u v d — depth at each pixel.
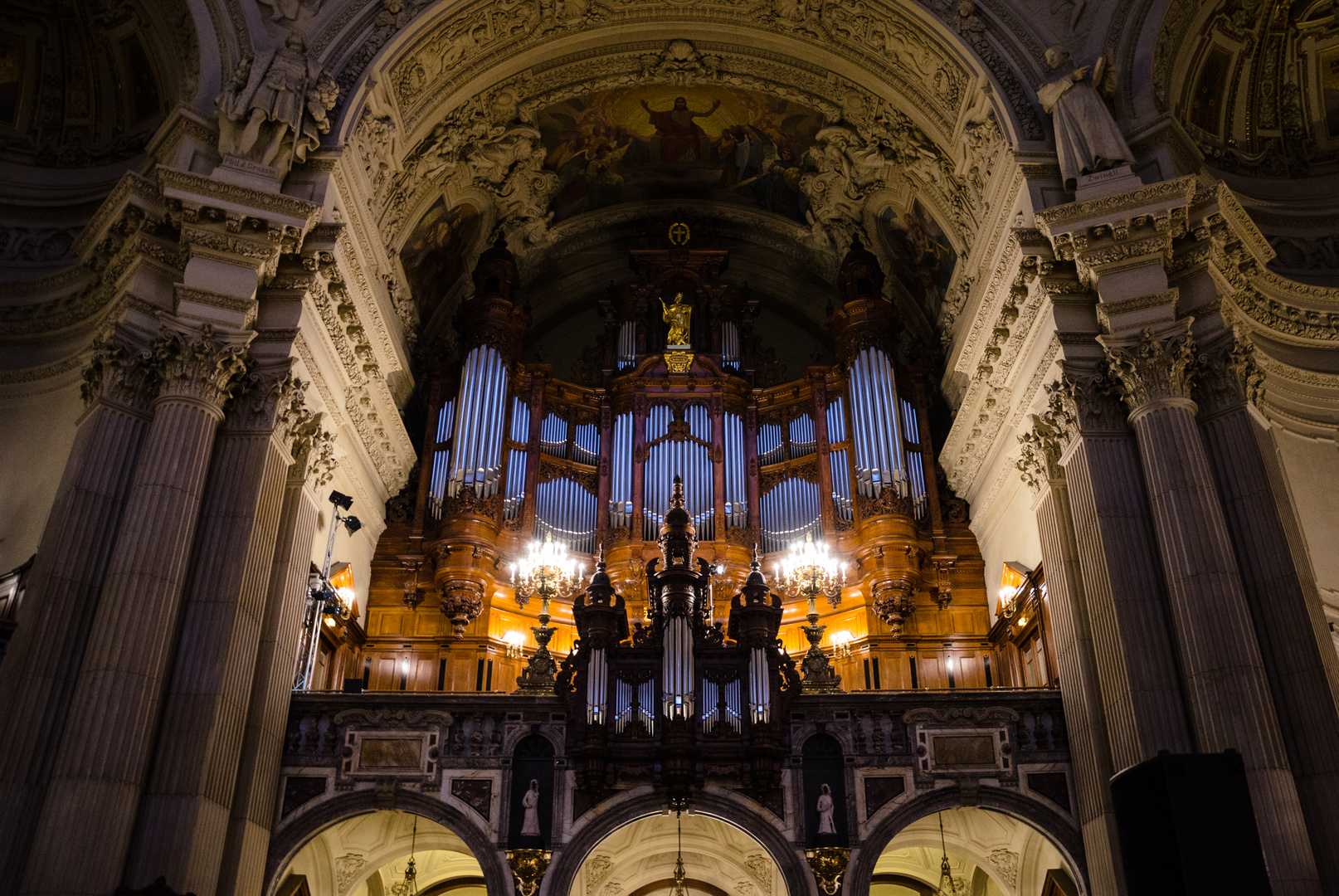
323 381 16.84
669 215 25.89
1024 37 17.72
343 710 15.54
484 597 20.84
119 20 17.73
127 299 15.02
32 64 18.05
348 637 19.77
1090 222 15.32
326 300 16.25
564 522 22.12
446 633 20.61
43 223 17.52
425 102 19.27
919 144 20.42
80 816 12.13
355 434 19.00
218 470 14.79
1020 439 17.09
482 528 20.77
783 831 14.83
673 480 22.39
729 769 15.03
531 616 21.33
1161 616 13.91
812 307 26.19
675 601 15.70
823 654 16.45
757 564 16.38
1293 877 11.77
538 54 20.64
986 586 21.11
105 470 14.23
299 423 16.02
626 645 15.60
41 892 11.73
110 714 12.69
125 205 15.32
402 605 20.80
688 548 16.20
